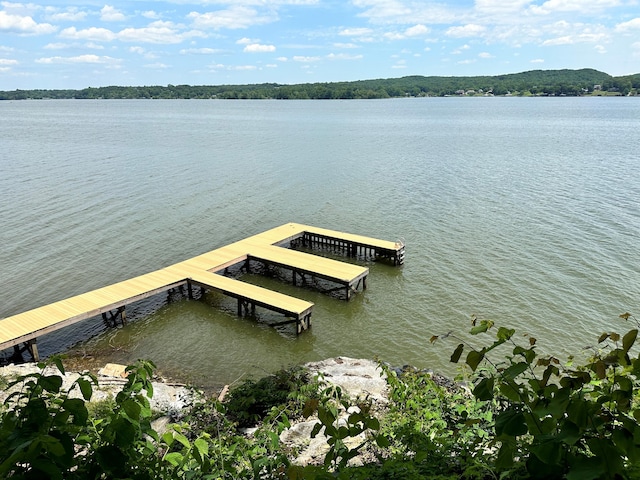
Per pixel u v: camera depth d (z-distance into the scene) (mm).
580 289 24562
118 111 189250
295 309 22297
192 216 37656
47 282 26125
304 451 8172
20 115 161875
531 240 31344
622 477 2307
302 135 92938
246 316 24328
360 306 24719
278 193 44875
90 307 22094
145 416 3541
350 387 13164
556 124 112000
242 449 4660
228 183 48656
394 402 7348
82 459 3098
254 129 105750
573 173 51062
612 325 21422
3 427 2748
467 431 4875
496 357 19453
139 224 35438
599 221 34281
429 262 28953
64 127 110188
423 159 62500
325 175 52875
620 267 26672
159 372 19422
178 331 22828
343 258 30859
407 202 41469
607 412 2738
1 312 23078
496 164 57781
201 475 3986
